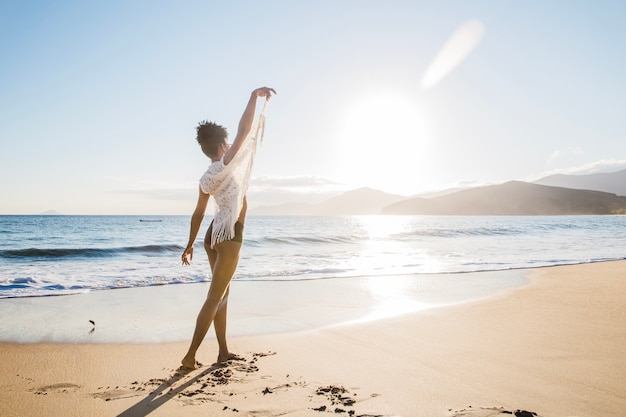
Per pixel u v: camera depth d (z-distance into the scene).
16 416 2.20
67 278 8.59
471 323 4.66
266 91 3.08
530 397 2.48
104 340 4.02
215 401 2.39
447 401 2.40
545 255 13.90
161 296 6.58
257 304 5.89
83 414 2.22
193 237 3.21
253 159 3.11
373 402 2.38
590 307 5.57
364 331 4.31
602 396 2.51
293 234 27.41
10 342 3.93
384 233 28.14
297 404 2.34
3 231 32.03
